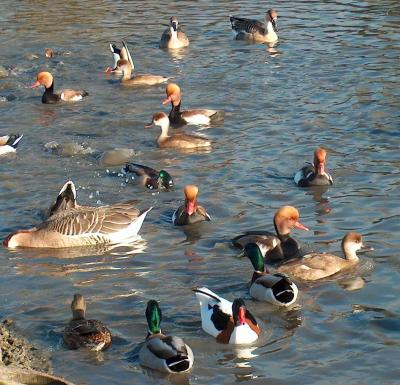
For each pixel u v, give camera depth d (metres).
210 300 16.08
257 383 14.41
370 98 30.19
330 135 27.05
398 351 15.31
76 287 17.89
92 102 31.45
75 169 24.84
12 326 16.31
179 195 22.88
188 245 19.83
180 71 34.78
